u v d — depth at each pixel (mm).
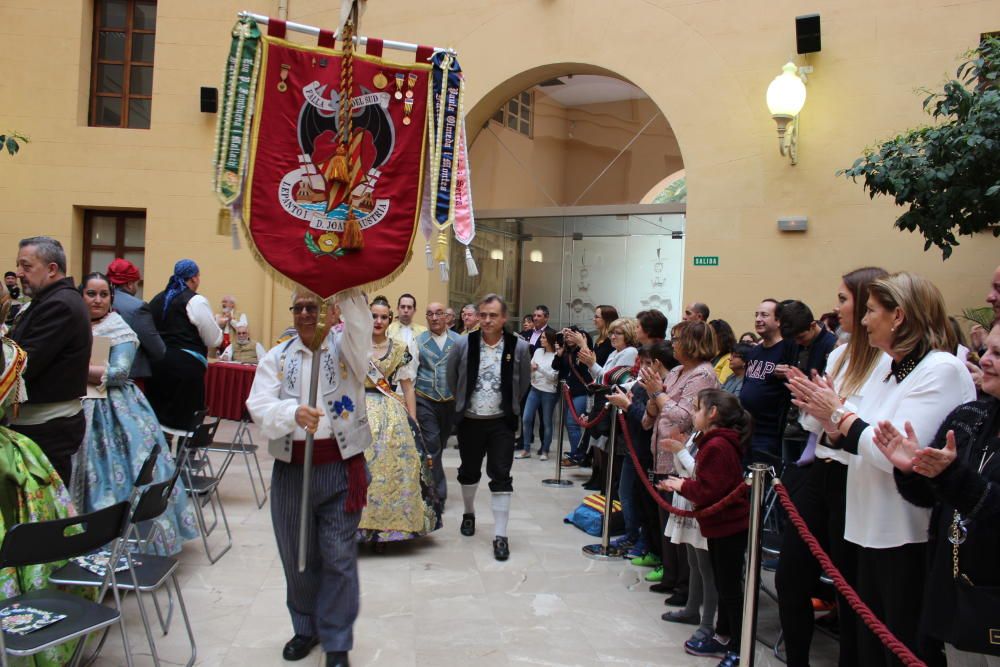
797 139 8812
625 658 4027
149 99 11594
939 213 6191
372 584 4961
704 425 4133
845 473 3361
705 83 9281
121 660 3756
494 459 5754
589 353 6574
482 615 4520
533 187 10789
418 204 3730
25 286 4105
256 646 3996
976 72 6492
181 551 5379
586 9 9906
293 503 3707
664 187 10000
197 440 5469
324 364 3713
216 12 11289
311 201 3574
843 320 3461
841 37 8672
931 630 2682
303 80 3602
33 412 4020
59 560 3041
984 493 2494
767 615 4613
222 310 11039
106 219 11633
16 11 11367
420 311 10664
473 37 10477
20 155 11336
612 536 6117
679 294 10047
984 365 2643
